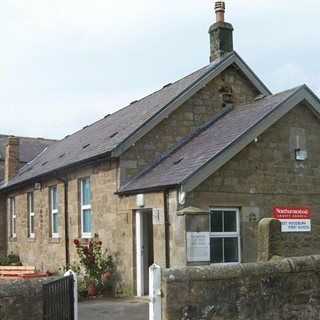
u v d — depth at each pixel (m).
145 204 13.59
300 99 14.03
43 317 7.95
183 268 7.44
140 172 15.13
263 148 13.58
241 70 17.23
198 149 14.30
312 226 14.09
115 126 18.45
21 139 33.22
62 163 18.55
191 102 16.36
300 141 14.19
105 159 15.47
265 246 10.09
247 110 15.52
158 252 12.90
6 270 17.48
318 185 14.39
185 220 11.88
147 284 14.36
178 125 16.00
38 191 21.53
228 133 14.10
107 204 15.58
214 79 16.89
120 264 14.79
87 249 15.32
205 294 7.47
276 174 13.70
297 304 8.23
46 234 20.45
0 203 26.34
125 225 14.58
